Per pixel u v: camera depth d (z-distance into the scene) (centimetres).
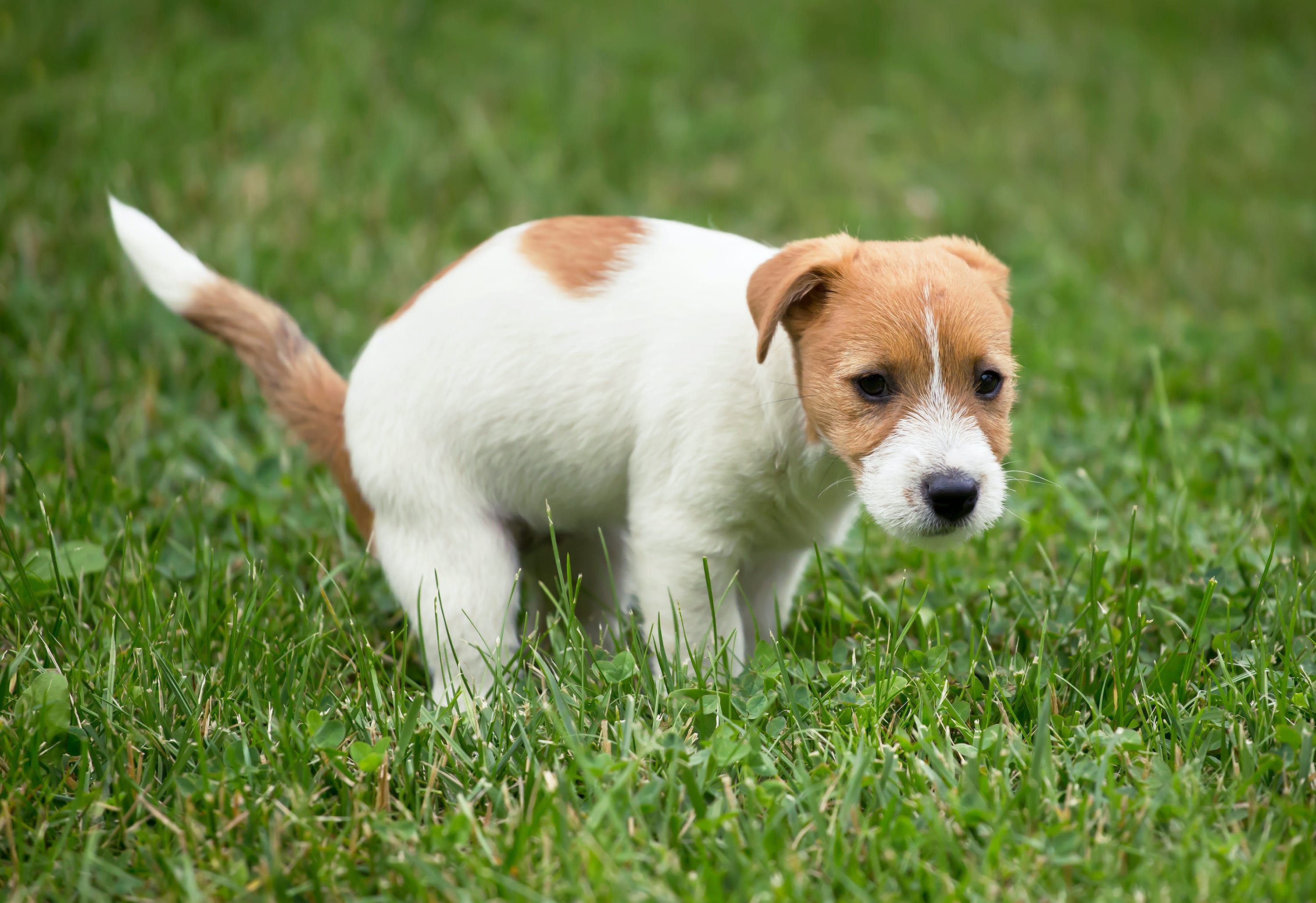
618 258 494
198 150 970
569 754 431
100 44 1068
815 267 435
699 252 495
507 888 361
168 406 732
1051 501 645
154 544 566
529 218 966
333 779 427
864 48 1331
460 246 926
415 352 496
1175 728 442
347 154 1008
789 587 537
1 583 536
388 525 504
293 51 1112
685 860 383
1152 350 759
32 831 397
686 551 476
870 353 429
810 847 384
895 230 998
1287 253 1007
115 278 824
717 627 485
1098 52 1352
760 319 436
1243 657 486
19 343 764
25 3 1073
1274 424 725
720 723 437
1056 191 1093
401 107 1066
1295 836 386
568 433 488
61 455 662
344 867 383
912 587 574
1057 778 415
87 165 916
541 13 1287
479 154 1022
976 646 495
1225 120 1229
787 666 480
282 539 615
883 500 425
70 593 526
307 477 668
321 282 865
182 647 496
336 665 509
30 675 472
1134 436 698
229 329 545
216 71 1066
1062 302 903
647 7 1345
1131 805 396
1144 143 1185
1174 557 582
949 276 439
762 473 469
